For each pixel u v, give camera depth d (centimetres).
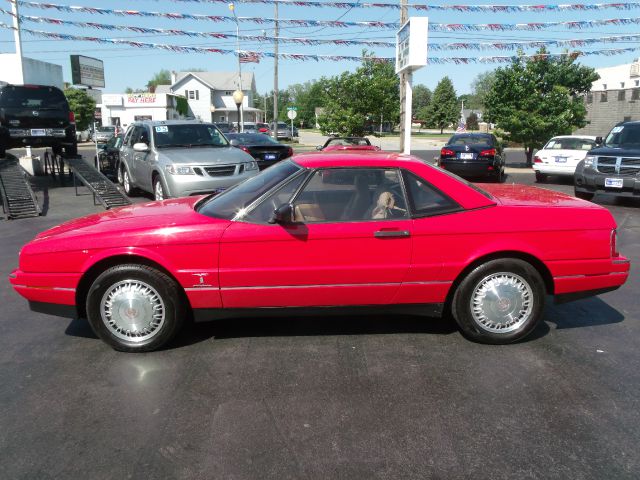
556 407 340
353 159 430
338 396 354
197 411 337
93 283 414
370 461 286
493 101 2162
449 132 8256
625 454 292
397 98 2395
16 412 338
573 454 292
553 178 1783
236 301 418
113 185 1170
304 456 291
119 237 409
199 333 462
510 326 432
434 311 435
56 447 301
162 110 5431
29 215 1023
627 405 342
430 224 414
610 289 436
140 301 416
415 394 356
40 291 423
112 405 345
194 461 288
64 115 1449
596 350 425
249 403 346
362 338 448
